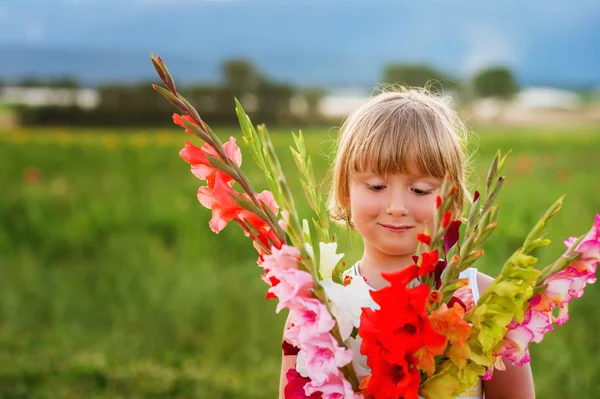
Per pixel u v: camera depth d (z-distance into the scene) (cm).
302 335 100
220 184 116
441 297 100
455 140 131
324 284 110
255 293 436
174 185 857
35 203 725
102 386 343
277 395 332
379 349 98
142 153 1230
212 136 116
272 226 115
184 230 593
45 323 444
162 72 116
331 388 102
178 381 344
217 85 2786
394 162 120
